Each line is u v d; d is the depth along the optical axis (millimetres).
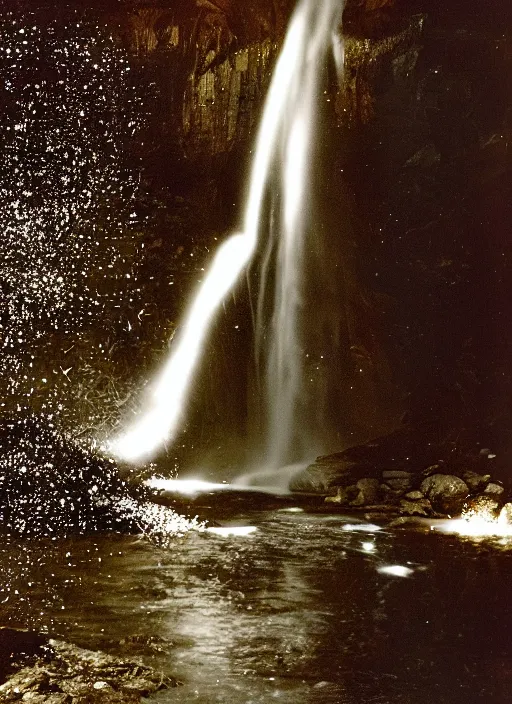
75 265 9555
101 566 4824
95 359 9219
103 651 3473
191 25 9422
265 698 3045
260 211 9664
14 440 6969
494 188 9961
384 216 10156
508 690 3154
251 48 9406
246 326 9516
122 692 3029
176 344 9406
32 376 9008
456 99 9906
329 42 9500
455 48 9773
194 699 3023
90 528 5805
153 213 9750
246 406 9305
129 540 5504
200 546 5367
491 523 6238
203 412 9211
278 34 9367
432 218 10219
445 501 6695
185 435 9055
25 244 9516
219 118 9562
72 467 6805
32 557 4992
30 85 9500
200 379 9328
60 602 4121
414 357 9750
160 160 9758
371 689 3145
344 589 4430
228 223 9695
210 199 9711
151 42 9508
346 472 7773
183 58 9508
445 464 7621
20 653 3357
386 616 4000
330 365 9477
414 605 4176
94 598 4203
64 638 3609
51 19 9398
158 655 3449
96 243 9641
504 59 9750
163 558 5031
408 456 8094
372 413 9375
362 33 9492
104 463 7207
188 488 7605
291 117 9594
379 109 9820
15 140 9508
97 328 9375
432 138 10086
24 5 9320
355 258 9906
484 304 9805
